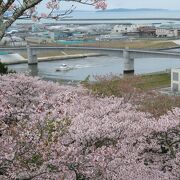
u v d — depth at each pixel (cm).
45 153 918
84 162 987
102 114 1486
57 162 923
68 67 14150
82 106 1611
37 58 16375
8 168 940
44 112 1194
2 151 941
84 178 1026
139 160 1406
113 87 3281
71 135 1140
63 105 1444
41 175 970
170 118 1542
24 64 15638
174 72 8462
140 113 1639
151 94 3488
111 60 16775
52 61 16725
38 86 2178
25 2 1070
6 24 1073
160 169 1494
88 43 19412
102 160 1017
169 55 11725
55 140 959
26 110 1422
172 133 1536
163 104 3172
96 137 1158
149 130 1445
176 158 1471
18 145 933
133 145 1431
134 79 4494
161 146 1555
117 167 1099
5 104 1517
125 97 3012
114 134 1199
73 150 959
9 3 1066
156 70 13512
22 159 922
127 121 1307
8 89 2031
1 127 1052
